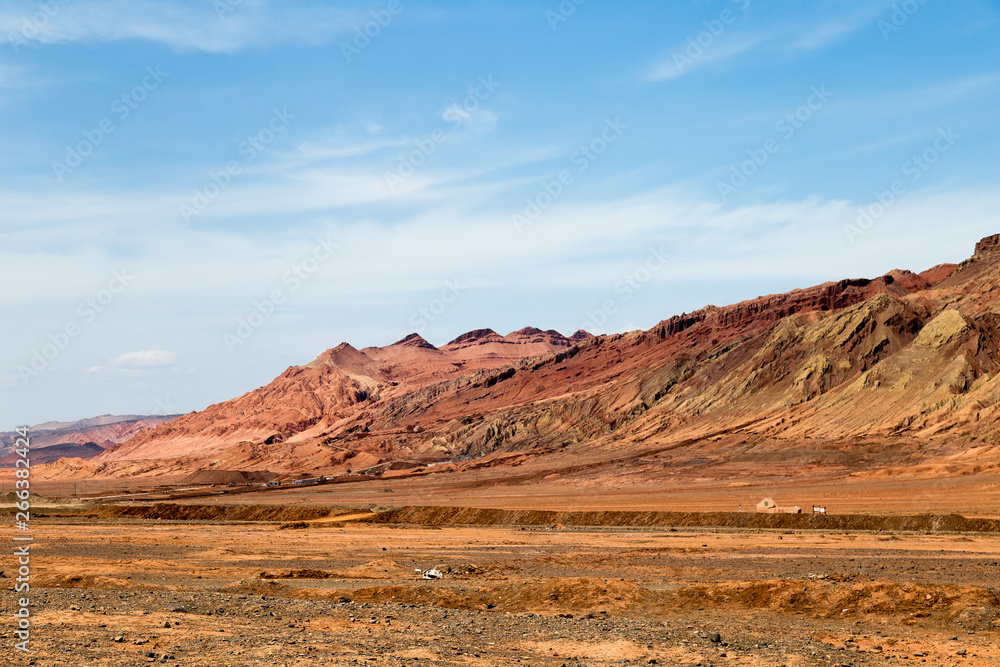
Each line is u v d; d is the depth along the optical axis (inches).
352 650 1021.8
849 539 3122.5
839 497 4803.2
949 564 2320.4
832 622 1417.3
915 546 2854.3
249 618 1309.1
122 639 1048.8
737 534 3494.1
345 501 6727.4
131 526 4768.7
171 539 3636.8
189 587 1974.7
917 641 1219.2
